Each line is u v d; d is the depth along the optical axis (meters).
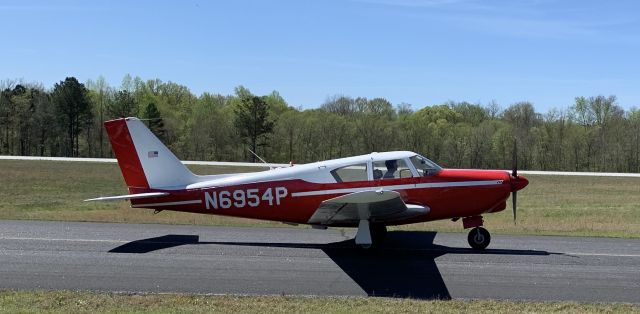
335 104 75.75
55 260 9.41
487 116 71.25
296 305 7.15
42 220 14.04
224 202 11.41
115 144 11.62
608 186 37.25
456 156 59.59
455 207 11.07
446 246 11.34
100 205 22.27
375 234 11.32
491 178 11.13
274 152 64.62
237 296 7.52
